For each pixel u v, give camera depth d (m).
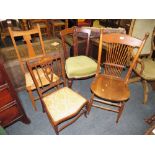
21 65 1.96
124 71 2.85
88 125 1.88
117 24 3.09
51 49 2.44
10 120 1.63
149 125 1.91
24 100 2.22
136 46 1.61
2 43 3.59
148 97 2.34
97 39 2.57
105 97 1.61
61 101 1.63
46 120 1.93
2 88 1.36
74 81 2.62
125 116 2.02
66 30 2.11
